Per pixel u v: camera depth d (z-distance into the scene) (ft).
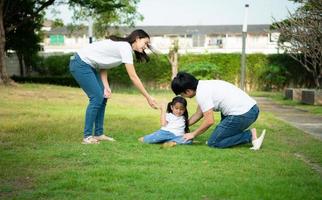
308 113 31.22
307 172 11.60
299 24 42.34
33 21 65.16
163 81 74.08
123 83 72.69
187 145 15.67
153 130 19.10
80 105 32.17
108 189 9.80
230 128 15.10
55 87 47.78
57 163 12.28
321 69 42.50
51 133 17.46
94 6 57.31
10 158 12.75
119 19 76.95
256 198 9.17
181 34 116.98
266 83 71.41
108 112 26.99
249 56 71.31
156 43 118.01
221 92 15.14
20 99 34.35
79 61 15.64
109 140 16.31
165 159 12.92
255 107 15.28
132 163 12.41
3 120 21.38
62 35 122.62
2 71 46.85
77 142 15.70
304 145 16.17
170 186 9.99
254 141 15.14
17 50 70.18
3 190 9.72
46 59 79.41
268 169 11.88
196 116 16.47
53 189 9.84
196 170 11.60
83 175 10.94
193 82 15.28
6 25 60.59
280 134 19.20
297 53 48.91
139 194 9.43
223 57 72.23
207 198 9.28
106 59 15.70
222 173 11.36
